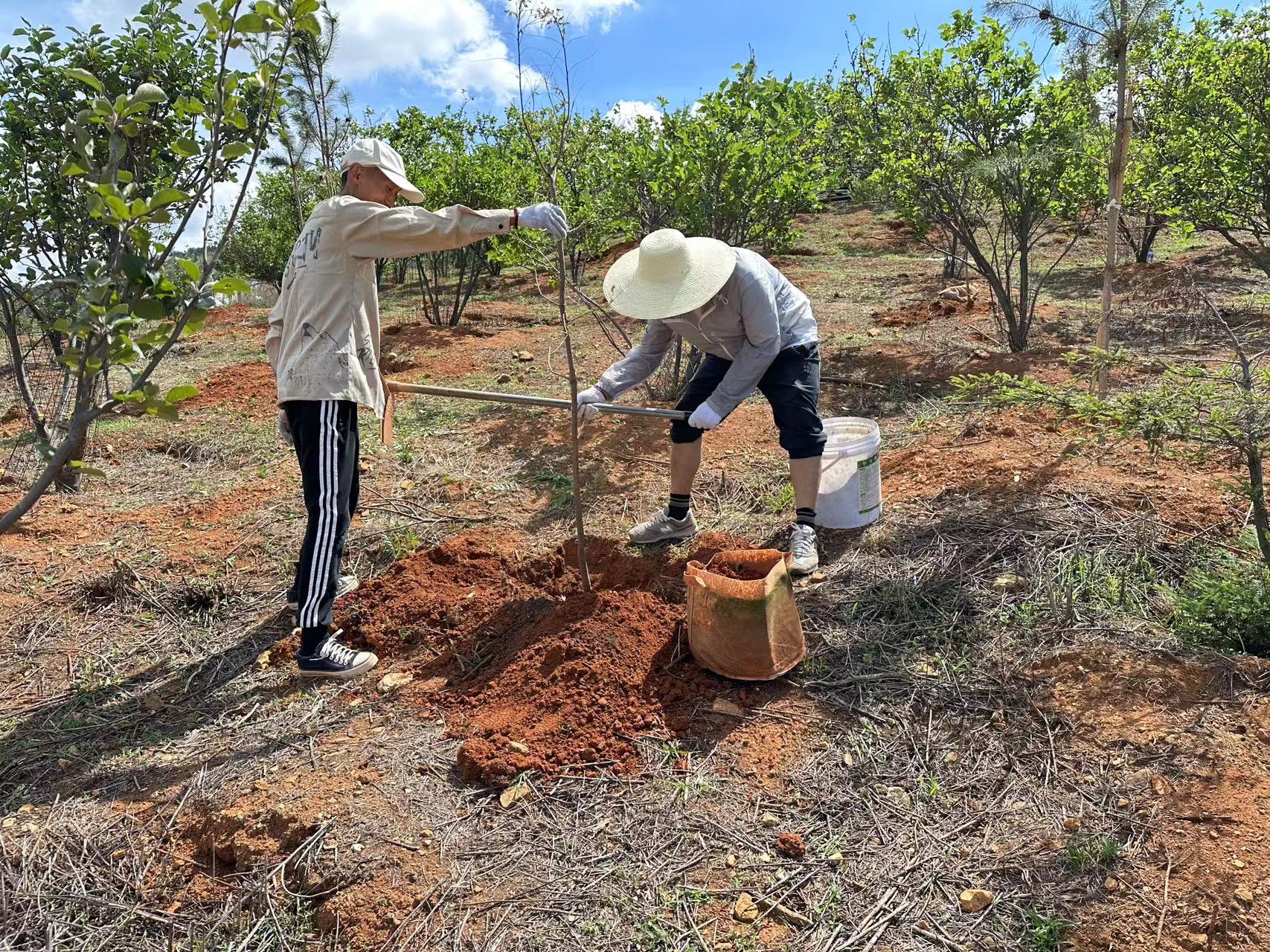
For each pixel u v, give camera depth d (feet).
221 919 7.24
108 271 6.64
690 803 8.11
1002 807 7.84
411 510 14.97
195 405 22.90
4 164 15.38
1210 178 23.62
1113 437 10.96
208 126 7.35
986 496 13.50
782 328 12.16
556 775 8.48
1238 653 9.50
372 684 10.44
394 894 7.16
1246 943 6.28
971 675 9.62
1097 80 21.89
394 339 29.60
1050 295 31.73
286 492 15.99
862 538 12.92
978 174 21.27
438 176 29.32
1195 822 7.34
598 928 6.83
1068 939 6.53
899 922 6.82
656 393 21.34
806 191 21.02
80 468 7.02
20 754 9.37
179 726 9.77
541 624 10.61
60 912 7.38
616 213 21.95
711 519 14.24
